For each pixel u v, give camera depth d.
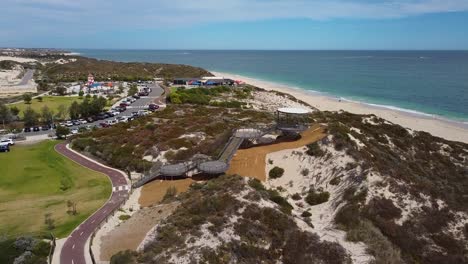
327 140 59.78
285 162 58.16
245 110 101.88
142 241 38.22
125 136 76.19
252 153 62.06
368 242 37.59
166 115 94.19
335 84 198.62
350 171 51.75
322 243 35.97
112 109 114.00
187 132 76.31
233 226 36.66
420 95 151.75
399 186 47.00
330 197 48.97
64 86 159.25
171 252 33.03
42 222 45.84
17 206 50.66
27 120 94.50
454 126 99.44
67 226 44.50
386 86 182.38
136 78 189.75
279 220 38.72
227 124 81.81
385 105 133.50
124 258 33.50
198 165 58.38
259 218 38.56
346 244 37.06
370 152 58.66
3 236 41.22
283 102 131.00
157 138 72.69
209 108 105.44
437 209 44.25
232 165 59.00
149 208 47.19
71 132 87.75
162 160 64.69
